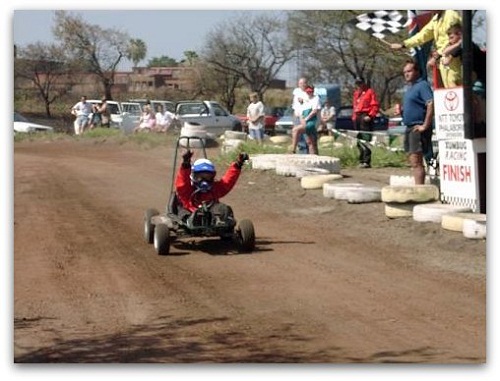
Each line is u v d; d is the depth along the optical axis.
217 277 9.13
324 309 7.78
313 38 42.88
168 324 7.42
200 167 10.62
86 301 8.26
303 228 11.98
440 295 8.15
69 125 43.19
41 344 6.91
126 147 29.05
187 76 52.16
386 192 11.67
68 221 13.07
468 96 10.74
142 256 10.34
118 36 46.72
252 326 7.29
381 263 9.60
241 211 13.66
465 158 11.35
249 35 45.78
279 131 34.00
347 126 30.64
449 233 10.42
